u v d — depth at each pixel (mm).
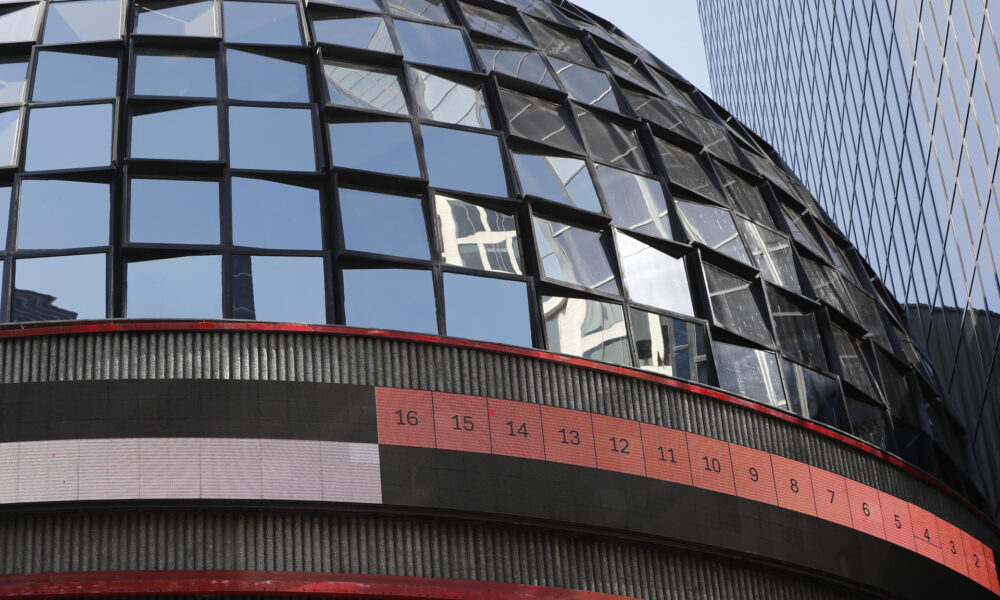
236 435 28062
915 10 65125
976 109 56344
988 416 55188
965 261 58469
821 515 33781
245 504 27656
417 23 40062
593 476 30594
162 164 33156
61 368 28266
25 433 27328
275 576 27438
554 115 39531
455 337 31531
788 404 36906
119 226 32219
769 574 33125
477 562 29344
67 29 37125
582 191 37312
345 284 32406
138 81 35469
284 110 35344
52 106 34406
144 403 27891
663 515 31094
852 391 39438
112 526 27344
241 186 33375
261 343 29250
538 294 34188
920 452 41281
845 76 81625
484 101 38469
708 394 33188
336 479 28281
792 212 45688
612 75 43281
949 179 60719
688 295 37062
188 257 31969
